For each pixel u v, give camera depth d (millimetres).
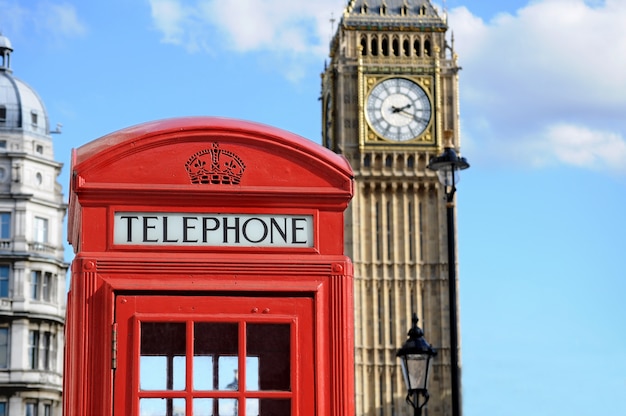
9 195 69688
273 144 8609
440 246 106750
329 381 8336
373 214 106438
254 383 8281
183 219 8453
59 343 71000
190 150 8539
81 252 8344
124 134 8594
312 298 8445
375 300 105750
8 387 67312
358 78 106188
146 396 8125
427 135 106625
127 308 8258
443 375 105188
